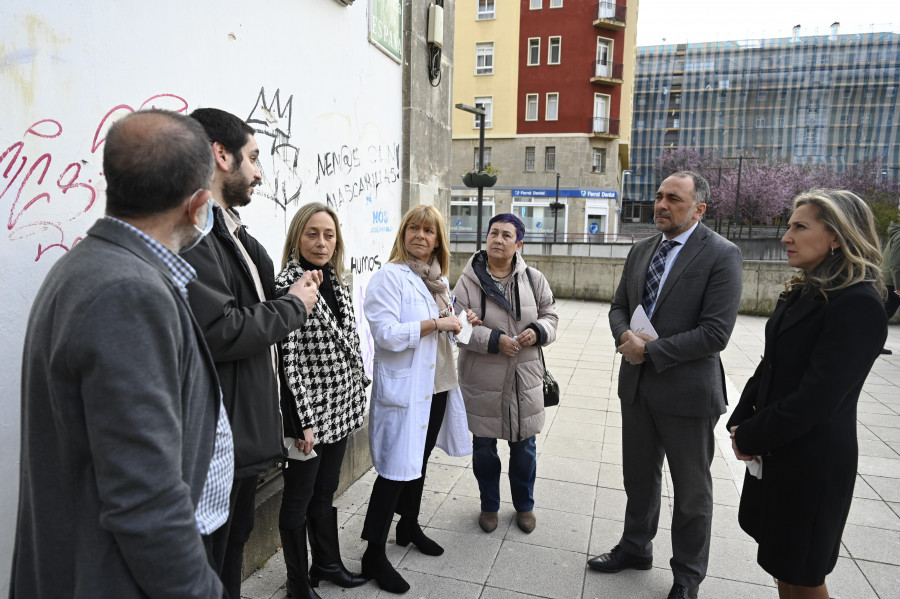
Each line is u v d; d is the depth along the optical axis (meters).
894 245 7.18
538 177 32.41
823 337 1.75
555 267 12.43
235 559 1.93
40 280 1.63
